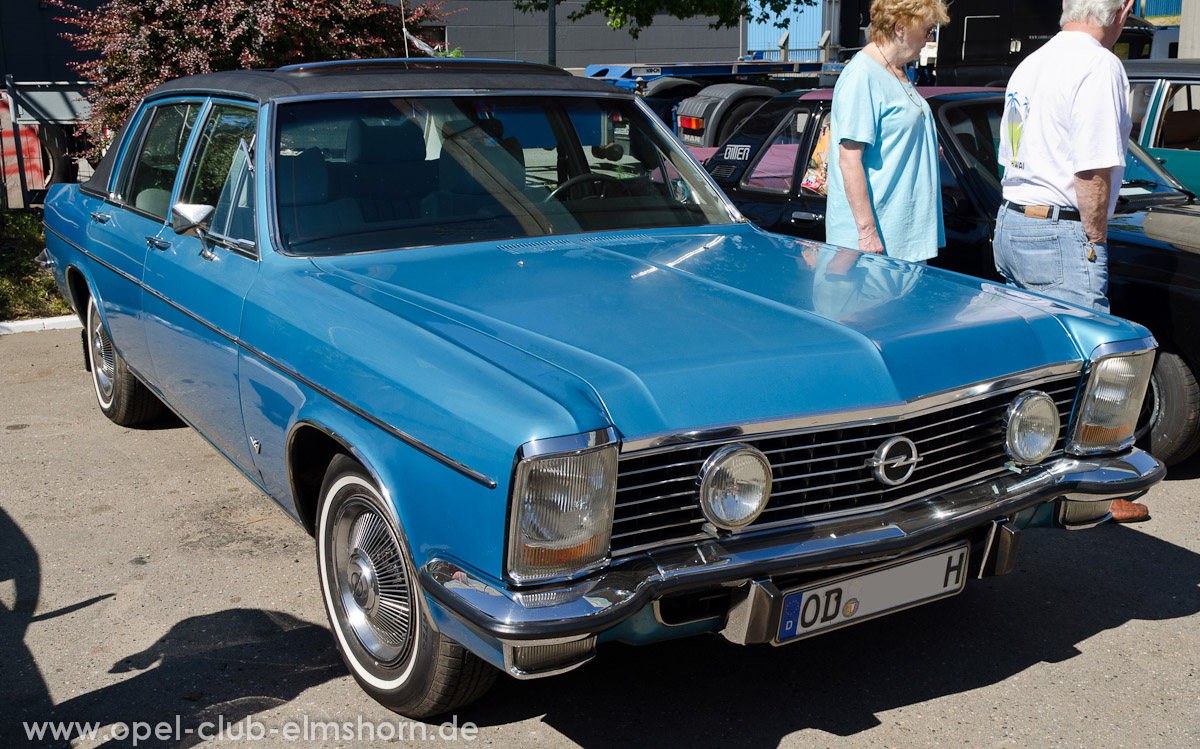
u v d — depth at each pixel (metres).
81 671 3.09
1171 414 4.41
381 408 2.56
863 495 2.57
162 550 3.90
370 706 2.91
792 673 3.06
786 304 2.84
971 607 3.47
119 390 5.02
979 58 13.14
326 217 3.36
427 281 3.03
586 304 2.81
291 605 3.49
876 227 4.29
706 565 2.32
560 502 2.20
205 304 3.53
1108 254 4.51
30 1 17.30
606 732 2.78
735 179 6.29
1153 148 7.04
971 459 2.77
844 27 22.33
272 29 8.12
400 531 2.54
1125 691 2.96
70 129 10.99
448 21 23.67
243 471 3.72
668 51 25.38
